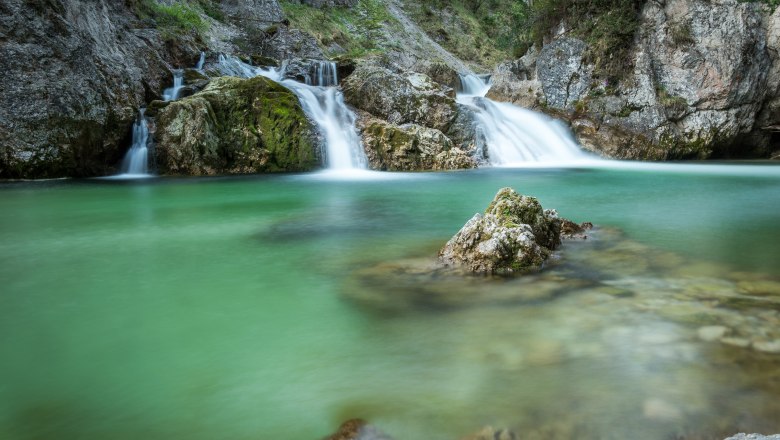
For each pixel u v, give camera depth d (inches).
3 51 509.4
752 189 459.2
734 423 105.0
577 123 800.9
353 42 1349.7
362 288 191.6
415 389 120.9
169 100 644.1
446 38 1572.3
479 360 134.3
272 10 1137.4
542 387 120.2
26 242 269.7
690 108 772.0
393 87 716.7
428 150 658.2
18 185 492.7
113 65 599.2
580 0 826.2
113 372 130.6
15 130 513.3
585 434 102.8
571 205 371.9
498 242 207.0
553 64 830.5
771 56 776.3
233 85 639.1
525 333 149.4
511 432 104.0
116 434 105.7
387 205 381.4
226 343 147.3
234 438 104.0
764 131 822.5
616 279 195.0
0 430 106.8
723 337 143.0
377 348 142.7
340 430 105.8
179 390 122.2
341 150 639.8
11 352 141.6
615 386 119.4
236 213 351.9
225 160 611.5
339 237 277.4
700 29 755.4
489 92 922.1
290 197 423.5
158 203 394.6
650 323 153.3
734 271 203.3
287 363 135.0
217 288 194.9
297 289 192.4
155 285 199.3
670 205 370.9
